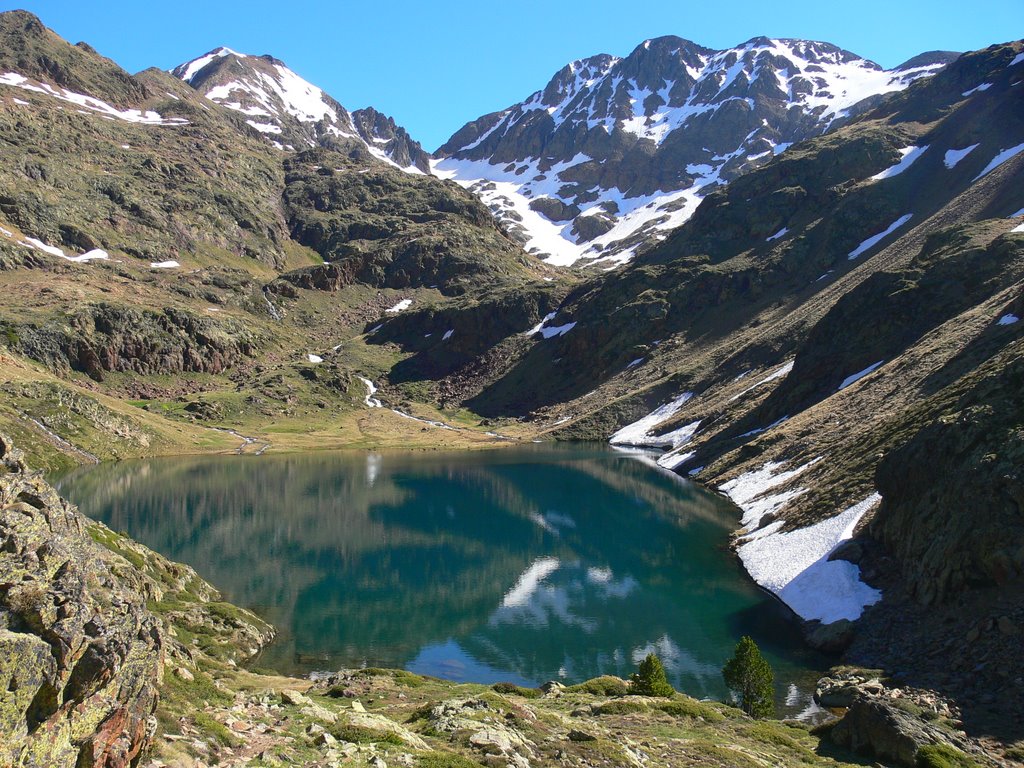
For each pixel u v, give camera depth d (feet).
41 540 47.14
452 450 519.60
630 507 302.45
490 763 66.74
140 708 48.93
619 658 150.51
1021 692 101.09
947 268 362.12
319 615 178.40
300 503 323.16
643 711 100.99
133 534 256.52
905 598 141.28
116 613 48.39
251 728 66.39
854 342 359.66
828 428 277.44
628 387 602.03
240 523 281.54
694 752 81.71
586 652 154.20
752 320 592.60
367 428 602.03
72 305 613.52
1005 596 120.06
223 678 112.16
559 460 450.30
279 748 61.41
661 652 152.35
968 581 128.26
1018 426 139.13
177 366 645.92
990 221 413.80
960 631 121.39
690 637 159.12
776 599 175.73
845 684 120.06
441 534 268.00
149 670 50.19
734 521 259.80
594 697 112.88
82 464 410.52
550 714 90.63
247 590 197.47
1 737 36.14
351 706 90.58
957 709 102.01
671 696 111.86
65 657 40.93
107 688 44.42
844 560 167.22
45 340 565.94
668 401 533.96
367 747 65.51
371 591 199.31
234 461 457.68
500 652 154.81
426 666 146.92
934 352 266.36
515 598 192.95
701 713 100.94
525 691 116.88
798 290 602.44
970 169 593.01
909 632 130.82
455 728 77.46
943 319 335.47
